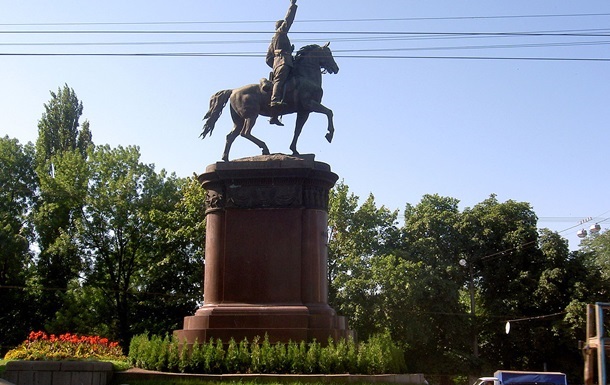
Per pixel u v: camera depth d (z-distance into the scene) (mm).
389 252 45344
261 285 16688
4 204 42031
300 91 18219
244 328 15930
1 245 38062
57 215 42625
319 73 18750
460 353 43219
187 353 15141
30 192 43594
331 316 16469
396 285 40938
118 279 42781
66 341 16734
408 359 43969
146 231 42469
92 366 14281
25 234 41688
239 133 18438
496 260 47094
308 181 17406
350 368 15047
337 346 15281
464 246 48156
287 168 17156
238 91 18469
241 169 17297
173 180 45656
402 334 41531
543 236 45781
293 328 15836
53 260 41344
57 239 40656
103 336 41875
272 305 16375
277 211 17141
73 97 54000
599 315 8523
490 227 47531
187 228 40125
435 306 42562
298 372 14758
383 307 40969
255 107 18203
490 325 45000
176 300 40969
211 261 17188
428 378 44688
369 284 40875
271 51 18781
